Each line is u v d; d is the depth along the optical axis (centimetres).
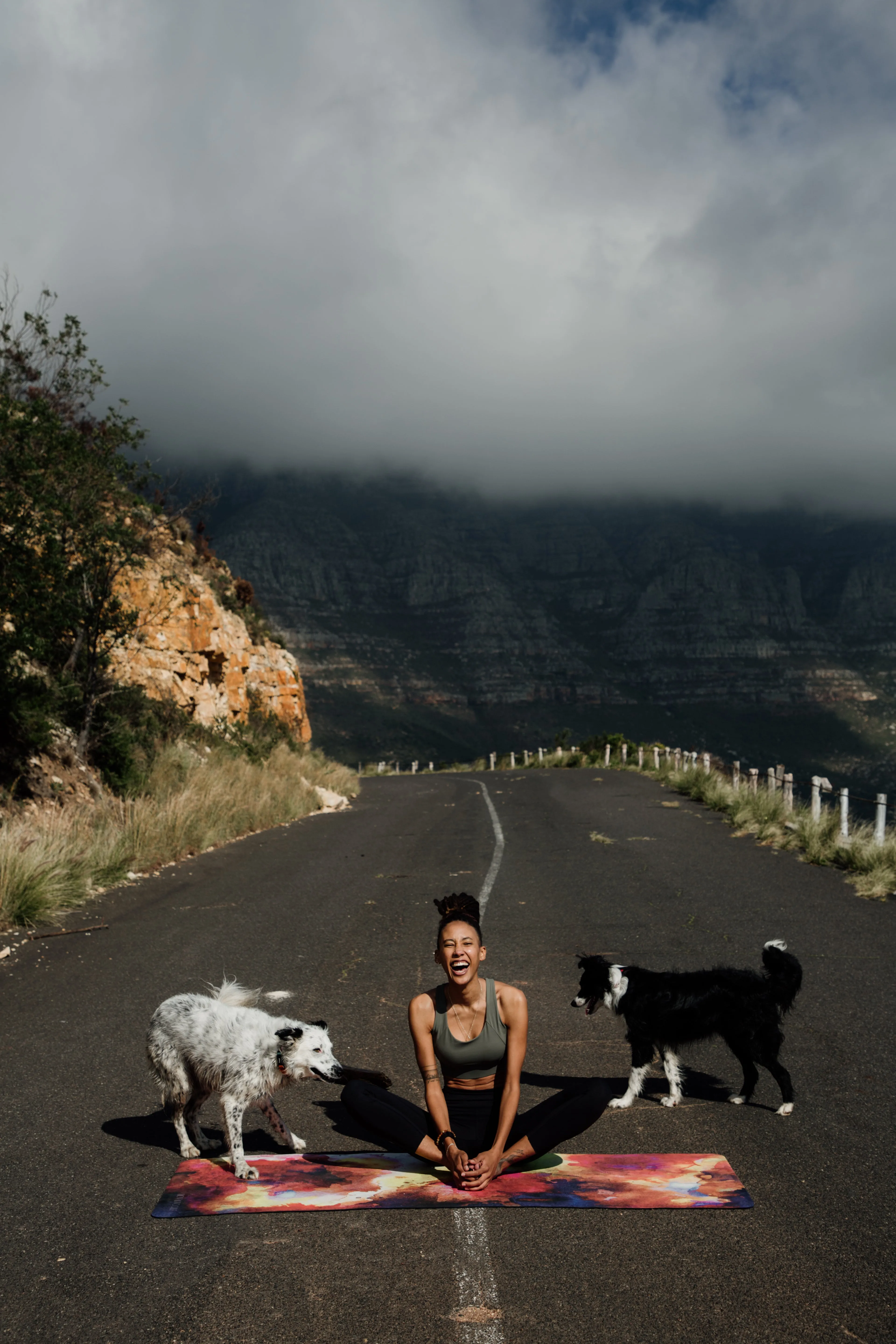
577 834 1617
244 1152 424
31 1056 546
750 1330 277
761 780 1973
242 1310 292
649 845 1436
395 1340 274
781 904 965
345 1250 330
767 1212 354
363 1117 400
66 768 1413
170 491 1625
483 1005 397
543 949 810
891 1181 379
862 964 723
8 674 1372
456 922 395
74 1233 346
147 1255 328
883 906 941
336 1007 644
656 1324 281
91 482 1457
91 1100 483
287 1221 354
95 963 762
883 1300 293
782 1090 465
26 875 923
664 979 477
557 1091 495
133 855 1220
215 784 1797
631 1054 532
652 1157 406
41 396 1443
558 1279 309
